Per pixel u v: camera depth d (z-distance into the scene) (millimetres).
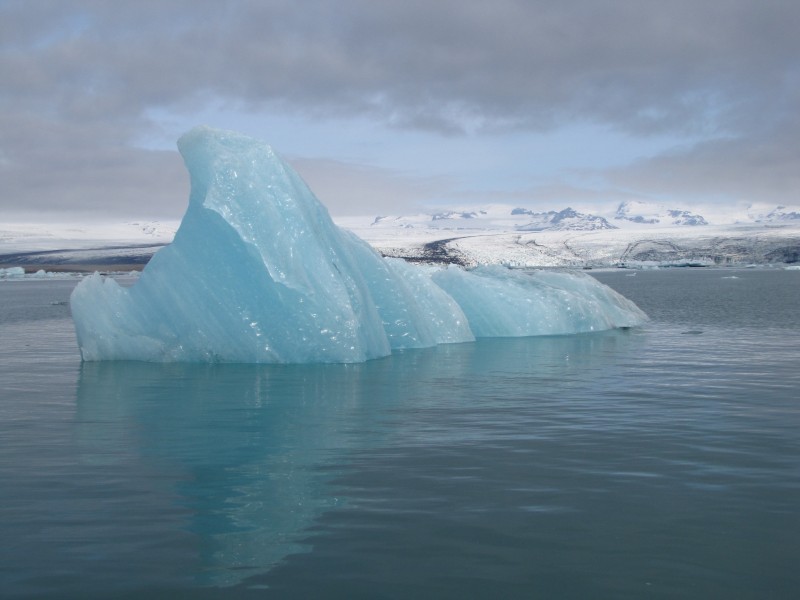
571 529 4672
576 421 7934
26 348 16281
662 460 6281
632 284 61094
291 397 9555
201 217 12781
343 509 5039
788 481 5664
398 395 9680
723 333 18922
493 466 6094
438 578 4000
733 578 4008
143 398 9523
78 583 3943
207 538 4531
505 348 15477
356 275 14023
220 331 12961
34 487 5539
